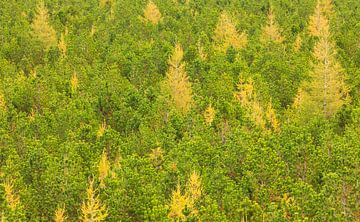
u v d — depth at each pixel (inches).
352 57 3174.2
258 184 1588.3
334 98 2383.1
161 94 2512.3
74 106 2219.5
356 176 1558.8
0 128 1987.0
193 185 1476.4
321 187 1584.6
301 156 1713.8
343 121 2198.6
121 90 2551.7
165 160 1768.0
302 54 3132.4
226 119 2176.4
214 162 1748.3
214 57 3134.8
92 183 1469.0
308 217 1398.9
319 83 2394.2
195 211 1417.3
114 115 2258.9
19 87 2445.9
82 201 1502.2
